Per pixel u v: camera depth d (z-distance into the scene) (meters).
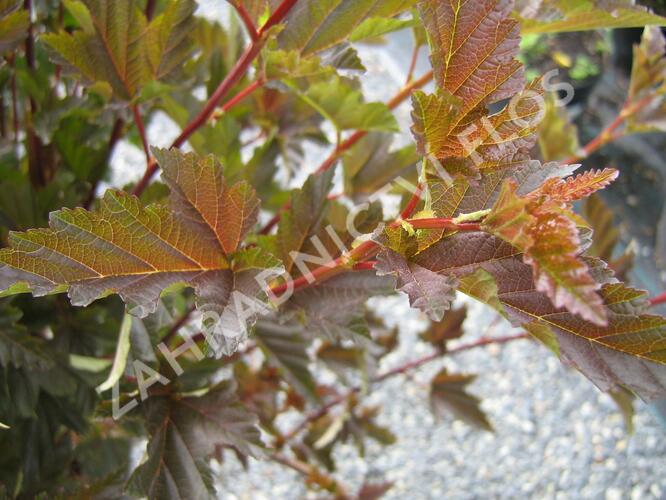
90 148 0.32
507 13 0.17
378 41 0.35
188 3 0.25
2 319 0.24
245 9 0.23
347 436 0.45
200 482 0.23
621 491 0.53
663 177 0.65
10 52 0.25
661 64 0.33
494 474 0.55
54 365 0.27
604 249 0.37
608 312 0.16
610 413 0.58
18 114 0.36
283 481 0.55
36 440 0.28
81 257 0.18
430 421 0.59
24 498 0.28
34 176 0.32
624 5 0.24
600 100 0.70
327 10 0.24
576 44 0.77
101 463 0.35
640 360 0.16
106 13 0.24
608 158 0.68
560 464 0.55
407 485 0.55
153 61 0.26
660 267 0.59
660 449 0.55
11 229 0.28
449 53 0.17
